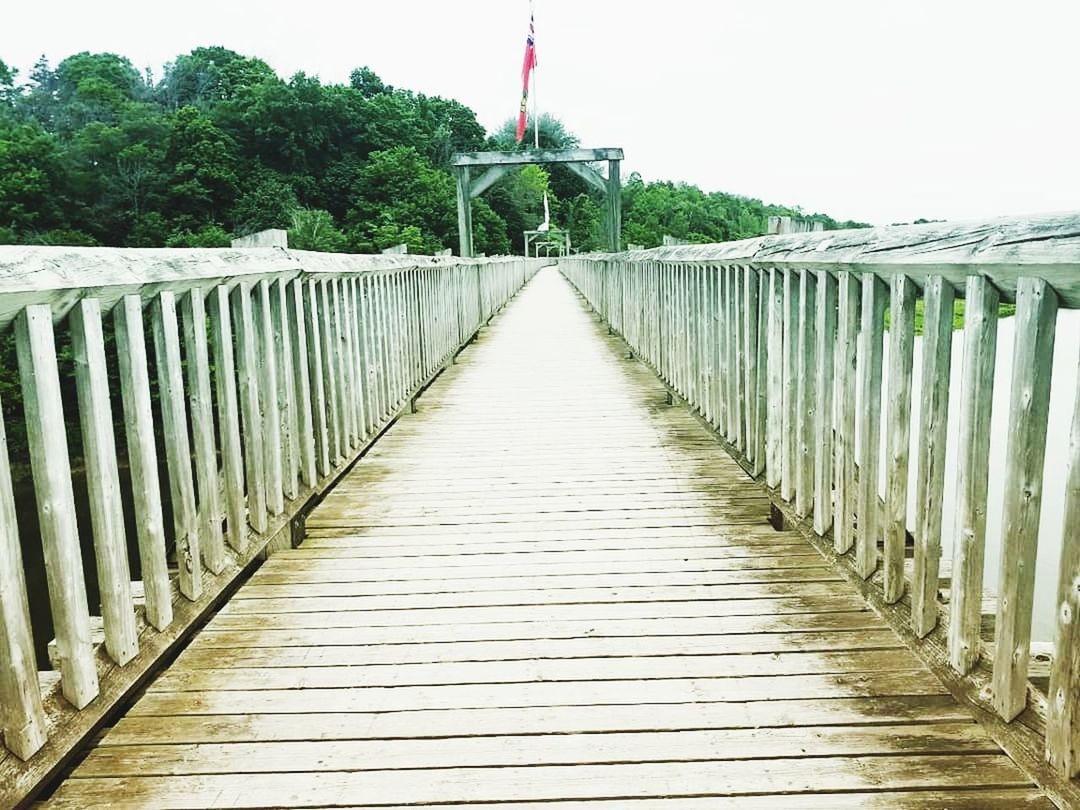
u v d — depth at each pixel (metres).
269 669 2.21
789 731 1.86
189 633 2.53
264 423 2.90
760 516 3.42
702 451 4.54
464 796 1.67
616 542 3.15
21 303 1.49
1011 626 1.57
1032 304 1.45
